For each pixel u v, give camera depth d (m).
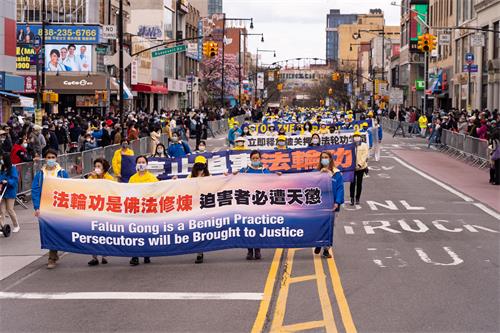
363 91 117.69
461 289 10.74
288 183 12.95
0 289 11.23
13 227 16.41
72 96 54.59
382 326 8.88
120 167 18.69
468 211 18.92
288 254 13.63
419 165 32.38
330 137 27.92
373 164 32.78
